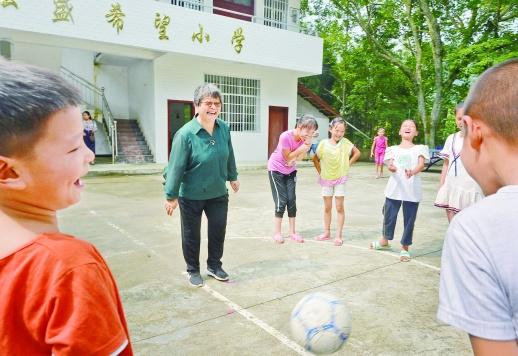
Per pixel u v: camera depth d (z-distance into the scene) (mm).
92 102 13984
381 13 17953
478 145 926
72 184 825
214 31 12359
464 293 845
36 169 756
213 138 3205
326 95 24344
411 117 21328
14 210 776
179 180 3111
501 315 812
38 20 9555
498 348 809
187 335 2574
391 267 3904
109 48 11492
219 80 14039
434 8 17406
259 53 13453
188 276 3568
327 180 4648
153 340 2508
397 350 2426
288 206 4781
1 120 701
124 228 5219
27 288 733
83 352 721
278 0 15219
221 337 2555
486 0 15023
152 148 13148
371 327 2705
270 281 3496
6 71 726
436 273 3748
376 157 11930
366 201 7738
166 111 13008
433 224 5887
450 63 16172
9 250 753
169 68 12898
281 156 4586
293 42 14250
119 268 3760
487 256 821
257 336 2570
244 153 14750
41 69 781
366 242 4832
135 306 2977
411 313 2922
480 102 899
